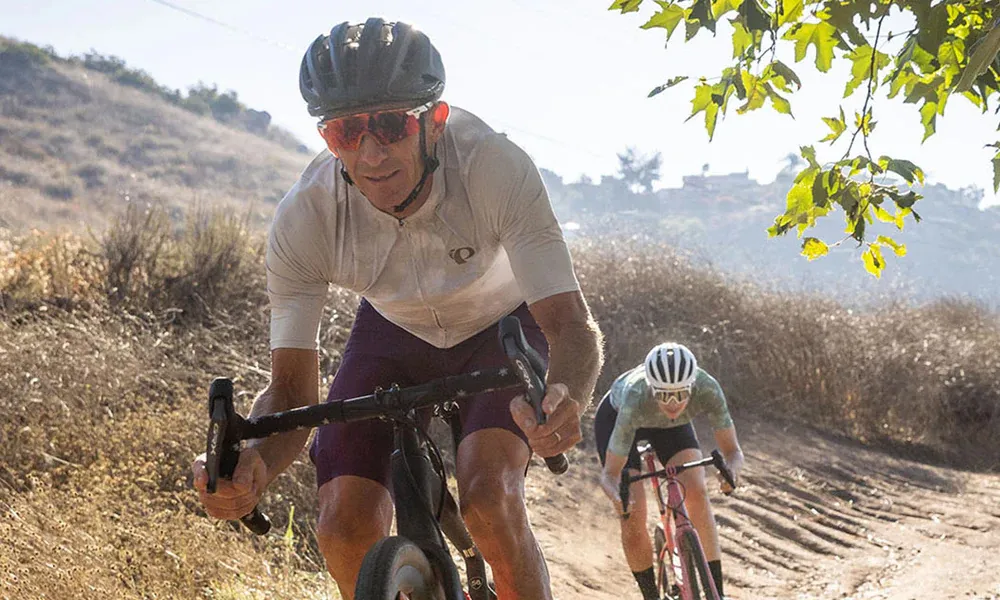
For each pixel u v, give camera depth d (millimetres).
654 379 4453
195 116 54844
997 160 2756
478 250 2387
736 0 2551
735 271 11391
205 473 1905
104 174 37469
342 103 2084
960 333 13258
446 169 2318
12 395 5367
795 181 3039
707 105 2793
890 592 6188
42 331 6320
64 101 48906
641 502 4891
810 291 11789
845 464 9258
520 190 2285
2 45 53781
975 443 11078
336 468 2324
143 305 7438
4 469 4809
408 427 2088
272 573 4406
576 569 5934
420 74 2119
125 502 4617
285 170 47812
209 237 8148
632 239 10906
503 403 2352
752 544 6938
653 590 4898
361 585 1707
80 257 7914
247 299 7906
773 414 10062
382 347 2625
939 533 7602
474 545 2258
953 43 2688
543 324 2277
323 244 2398
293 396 2430
